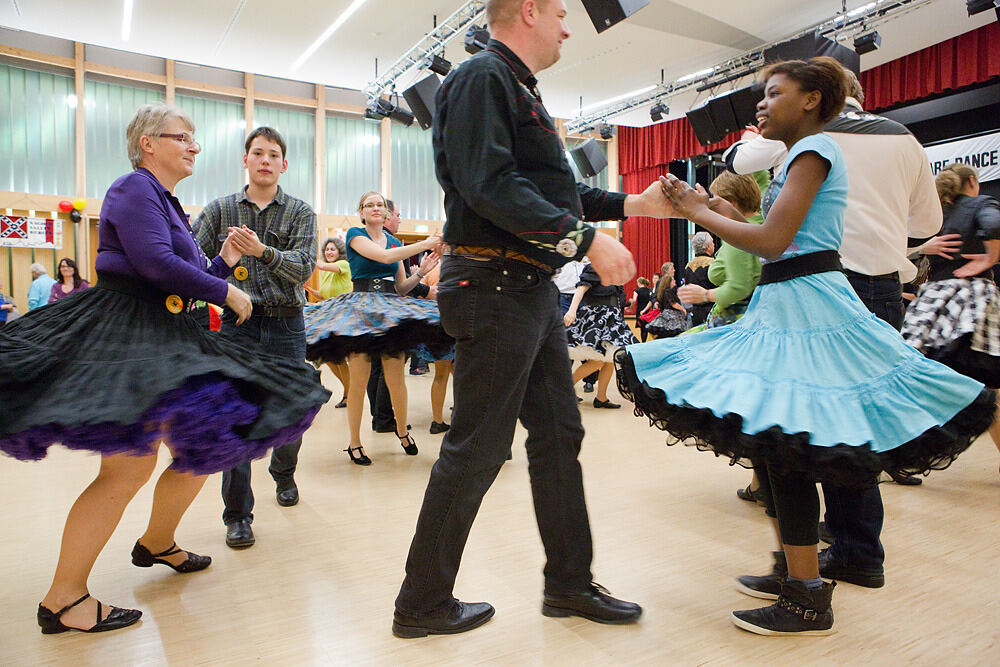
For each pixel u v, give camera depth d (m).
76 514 1.60
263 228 2.44
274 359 1.73
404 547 2.21
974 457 3.43
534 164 1.51
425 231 11.62
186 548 2.20
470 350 1.53
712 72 8.51
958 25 6.97
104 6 6.71
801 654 1.51
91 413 1.32
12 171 8.97
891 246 2.04
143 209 1.63
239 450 1.48
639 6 4.76
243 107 10.52
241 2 6.71
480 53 1.51
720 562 2.07
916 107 8.00
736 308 2.55
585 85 9.32
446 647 1.55
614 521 2.46
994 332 2.67
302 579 1.95
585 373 5.18
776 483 1.60
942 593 1.84
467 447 1.54
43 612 1.62
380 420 4.15
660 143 11.42
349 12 7.00
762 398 1.42
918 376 1.42
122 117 9.73
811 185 1.50
